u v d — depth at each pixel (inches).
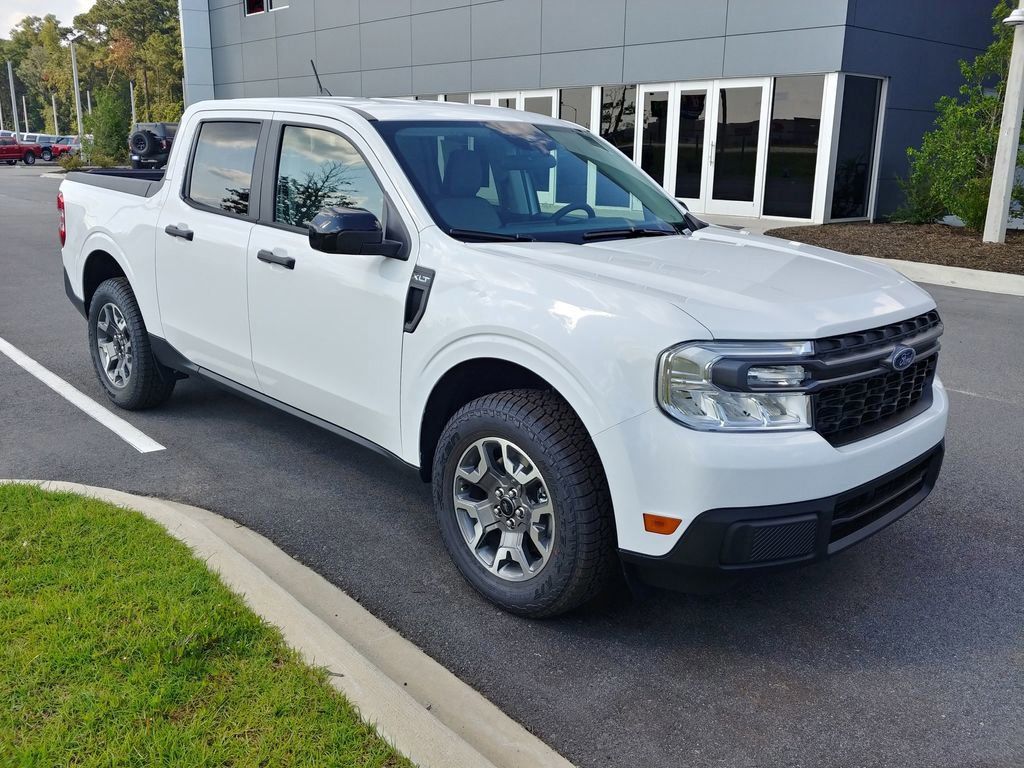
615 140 772.6
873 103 657.6
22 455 193.9
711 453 109.0
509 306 126.3
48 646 109.5
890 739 109.0
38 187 1163.9
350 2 998.4
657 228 165.8
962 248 519.8
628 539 116.3
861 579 150.0
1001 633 133.6
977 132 553.6
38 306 369.1
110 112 1637.6
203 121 195.5
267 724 98.2
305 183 166.2
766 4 647.1
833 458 113.3
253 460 195.3
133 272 208.1
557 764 101.9
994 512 177.6
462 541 139.2
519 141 171.2
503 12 835.4
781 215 674.2
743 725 111.3
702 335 111.1
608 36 753.6
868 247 532.7
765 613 138.6
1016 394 260.5
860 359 117.9
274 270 167.0
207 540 141.4
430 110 170.6
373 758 93.7
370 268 148.7
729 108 687.7
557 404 124.5
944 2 674.8
